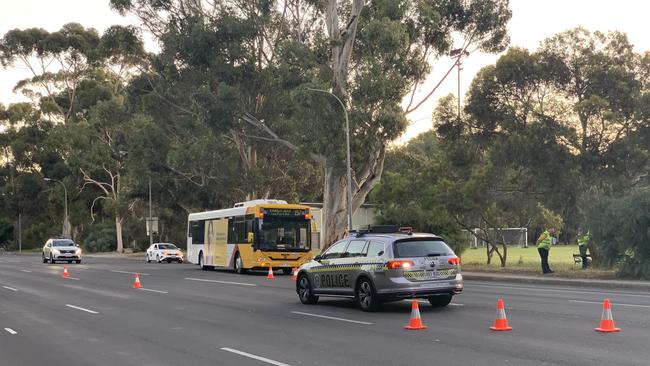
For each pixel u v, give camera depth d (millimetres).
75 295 22828
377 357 10367
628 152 32656
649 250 24859
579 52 34312
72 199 88250
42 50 82188
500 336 12078
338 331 13258
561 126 34281
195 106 44281
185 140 53594
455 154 37719
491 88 36125
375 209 43438
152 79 49094
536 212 36500
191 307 18406
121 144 60438
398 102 37250
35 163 93000
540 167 34500
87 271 39250
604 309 12484
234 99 39750
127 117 61812
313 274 18266
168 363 10352
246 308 17922
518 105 35906
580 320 13992
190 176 56656
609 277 25594
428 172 36781
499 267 32906
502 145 34812
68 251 53094
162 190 60688
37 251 99500
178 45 41344
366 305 16297
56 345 12352
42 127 90062
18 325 15281
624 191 31969
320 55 40312
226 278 31531
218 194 57438
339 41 39156
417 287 15672
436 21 38250
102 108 63938
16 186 93750
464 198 34406
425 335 12406
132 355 11133
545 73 34594
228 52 41219
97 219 92875
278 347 11539
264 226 34156
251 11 42656
